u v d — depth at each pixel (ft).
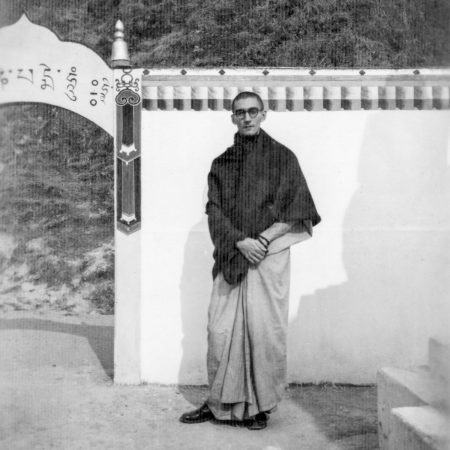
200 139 13.17
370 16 21.16
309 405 12.03
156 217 13.21
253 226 10.81
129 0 22.47
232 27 23.34
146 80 13.10
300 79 13.19
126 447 9.86
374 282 13.30
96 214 20.17
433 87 13.12
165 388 12.96
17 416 10.72
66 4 20.06
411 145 13.21
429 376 9.65
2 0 12.51
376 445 10.16
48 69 12.94
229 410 10.93
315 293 13.32
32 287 18.43
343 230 13.29
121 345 13.14
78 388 12.44
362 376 13.30
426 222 13.26
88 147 20.29
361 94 13.20
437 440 8.25
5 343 15.07
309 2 22.18
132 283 13.17
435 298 13.23
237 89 13.15
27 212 18.44
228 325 10.77
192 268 13.21
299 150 13.25
